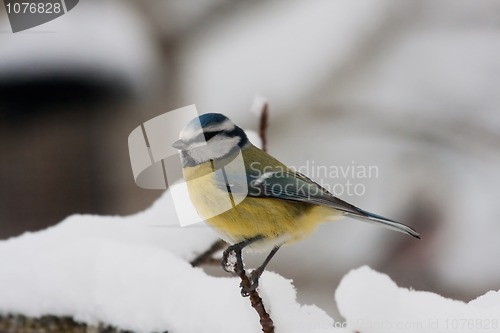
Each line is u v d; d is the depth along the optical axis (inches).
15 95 461.1
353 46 541.0
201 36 535.2
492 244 455.8
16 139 464.1
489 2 559.5
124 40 482.6
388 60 547.8
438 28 557.6
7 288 214.5
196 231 254.7
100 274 209.3
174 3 522.6
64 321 211.5
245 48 537.6
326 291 458.9
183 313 197.5
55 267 212.8
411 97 539.2
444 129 529.0
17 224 463.8
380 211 482.9
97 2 488.4
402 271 457.4
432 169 501.7
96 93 472.7
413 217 474.9
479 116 533.6
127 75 478.3
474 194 485.7
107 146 474.3
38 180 465.4
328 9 551.8
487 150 521.0
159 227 253.8
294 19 551.8
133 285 204.8
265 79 531.2
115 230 249.8
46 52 458.9
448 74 546.6
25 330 212.8
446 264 454.6
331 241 468.4
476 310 186.7
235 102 523.5
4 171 462.6
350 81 537.6
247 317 191.2
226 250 247.1
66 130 470.6
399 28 548.7
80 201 470.0
